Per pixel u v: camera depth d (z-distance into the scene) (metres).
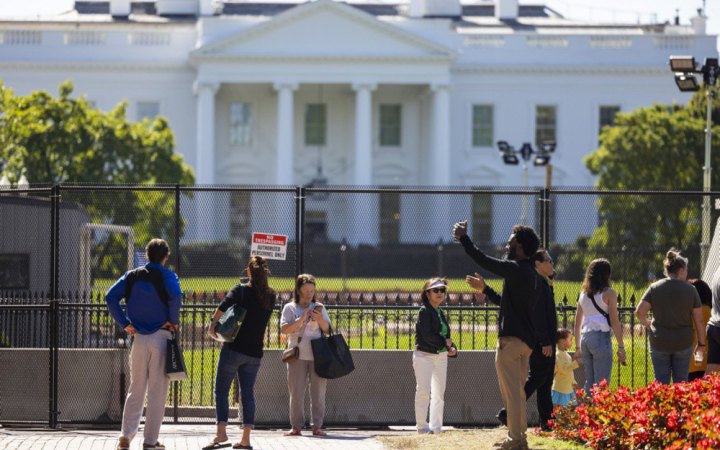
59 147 58.88
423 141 96.88
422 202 79.94
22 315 22.20
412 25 93.81
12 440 17.61
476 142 95.94
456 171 95.44
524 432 15.08
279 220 54.72
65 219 27.97
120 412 19.72
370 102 92.69
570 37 95.62
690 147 59.97
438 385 18.36
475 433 17.59
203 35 92.12
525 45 95.62
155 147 64.31
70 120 59.56
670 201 36.09
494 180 95.38
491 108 95.62
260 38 91.44
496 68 95.06
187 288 29.81
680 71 31.11
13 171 57.62
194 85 92.25
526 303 15.05
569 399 18.44
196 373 25.30
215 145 95.50
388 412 19.75
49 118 59.44
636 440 14.32
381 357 19.86
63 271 27.78
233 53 90.75
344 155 96.31
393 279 61.16
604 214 40.69
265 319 16.80
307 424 19.72
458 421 19.78
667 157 60.34
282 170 91.81
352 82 91.88
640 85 95.44
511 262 14.98
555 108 95.81
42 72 92.25
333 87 96.00
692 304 17.42
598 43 95.56
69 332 21.33
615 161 62.38
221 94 95.62
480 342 26.47
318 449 16.48
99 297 21.14
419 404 18.31
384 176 97.00
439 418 18.39
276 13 103.62
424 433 18.05
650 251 34.12
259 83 92.62
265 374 19.83
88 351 19.83
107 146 61.19
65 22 96.06
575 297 30.34
